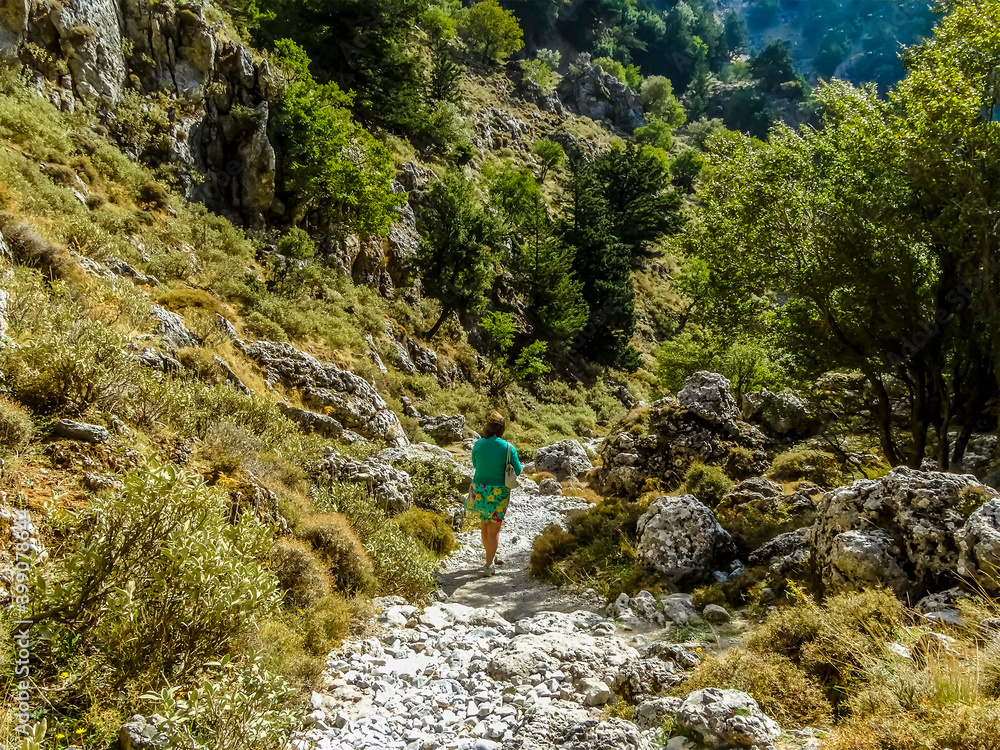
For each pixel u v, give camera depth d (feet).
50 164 56.59
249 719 9.07
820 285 34.60
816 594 16.66
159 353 27.68
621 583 20.88
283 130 85.30
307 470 26.17
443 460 42.91
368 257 100.89
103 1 70.49
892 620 13.12
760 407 51.93
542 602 21.16
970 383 33.24
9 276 21.30
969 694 9.71
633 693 12.91
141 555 10.69
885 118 35.29
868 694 10.67
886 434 35.35
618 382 148.25
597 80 337.31
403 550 21.85
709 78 513.86
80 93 66.23
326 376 47.26
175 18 77.71
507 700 13.01
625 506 28.17
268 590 11.89
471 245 110.52
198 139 76.74
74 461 13.97
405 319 101.45
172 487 11.02
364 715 12.21
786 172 38.06
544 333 133.39
